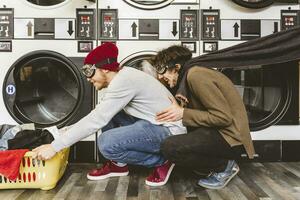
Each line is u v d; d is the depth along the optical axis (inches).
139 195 73.6
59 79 105.3
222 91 72.1
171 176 87.2
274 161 103.0
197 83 70.6
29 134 85.1
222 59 84.7
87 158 101.3
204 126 73.2
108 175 86.4
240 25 100.9
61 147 71.6
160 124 78.2
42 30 100.0
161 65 77.1
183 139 73.1
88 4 99.7
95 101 100.6
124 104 73.5
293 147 102.9
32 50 100.3
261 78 104.6
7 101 100.2
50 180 77.1
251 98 105.6
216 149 73.1
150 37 100.6
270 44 84.2
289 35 83.3
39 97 105.7
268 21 101.1
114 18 100.0
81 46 100.3
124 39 100.3
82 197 72.5
